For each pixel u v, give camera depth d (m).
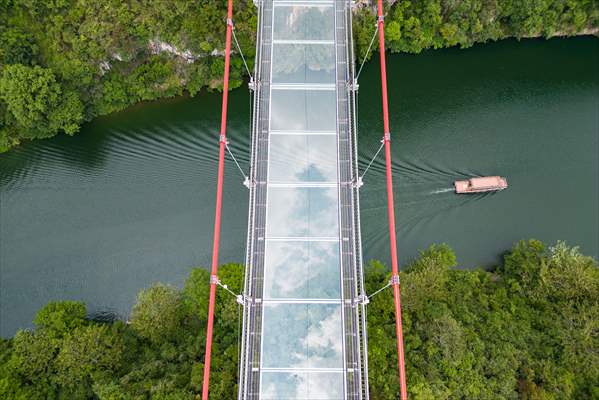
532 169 77.19
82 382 54.62
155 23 72.19
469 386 51.91
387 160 41.41
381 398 51.00
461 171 76.44
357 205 42.56
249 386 38.94
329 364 38.62
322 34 48.31
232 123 78.12
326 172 43.66
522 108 81.25
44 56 72.75
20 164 77.06
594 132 80.06
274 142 44.59
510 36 85.19
